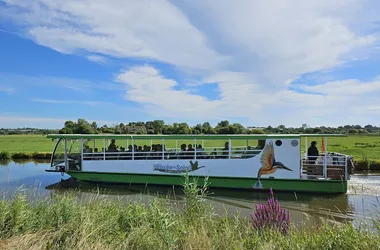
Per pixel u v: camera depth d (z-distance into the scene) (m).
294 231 6.88
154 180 18.75
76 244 5.46
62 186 18.42
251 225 7.11
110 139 20.16
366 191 17.20
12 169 26.36
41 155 35.41
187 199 7.87
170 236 5.54
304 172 17.78
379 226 6.21
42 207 7.26
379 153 30.77
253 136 18.03
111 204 8.28
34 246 5.28
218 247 5.49
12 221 6.23
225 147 19.19
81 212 6.89
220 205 14.50
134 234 5.83
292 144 17.59
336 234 5.68
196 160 18.45
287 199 15.97
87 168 19.14
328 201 15.32
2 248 5.20
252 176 17.97
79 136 19.14
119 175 18.98
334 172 16.98
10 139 75.81
